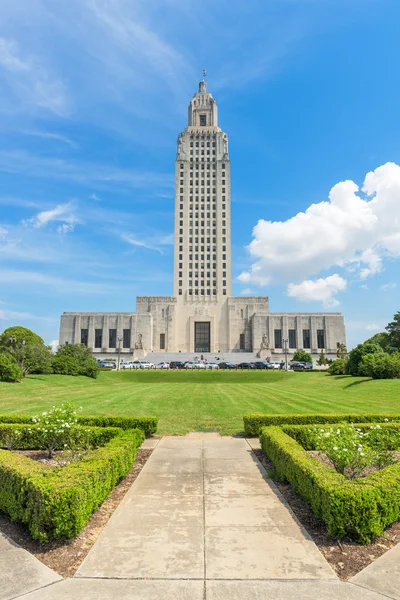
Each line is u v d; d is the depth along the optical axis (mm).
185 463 13133
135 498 9969
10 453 10719
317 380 53031
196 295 131625
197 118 145875
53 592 6098
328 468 9398
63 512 7602
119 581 6379
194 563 6914
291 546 7543
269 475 11719
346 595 6051
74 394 33594
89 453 11453
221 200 137625
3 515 9266
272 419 17125
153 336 129125
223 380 62594
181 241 135500
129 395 32906
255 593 6074
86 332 127750
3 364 41344
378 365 44344
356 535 7727
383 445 12039
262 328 126688
